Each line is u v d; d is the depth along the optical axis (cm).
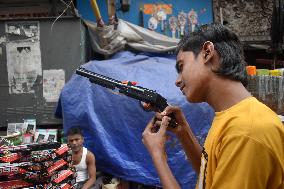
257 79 370
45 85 436
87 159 354
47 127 447
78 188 351
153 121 134
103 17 520
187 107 353
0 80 436
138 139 356
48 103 436
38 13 493
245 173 88
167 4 536
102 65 390
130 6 530
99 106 367
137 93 151
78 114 369
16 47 434
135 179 348
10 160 241
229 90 103
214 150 99
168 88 365
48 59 435
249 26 548
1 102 437
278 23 441
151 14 534
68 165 281
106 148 355
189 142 140
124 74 380
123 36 450
